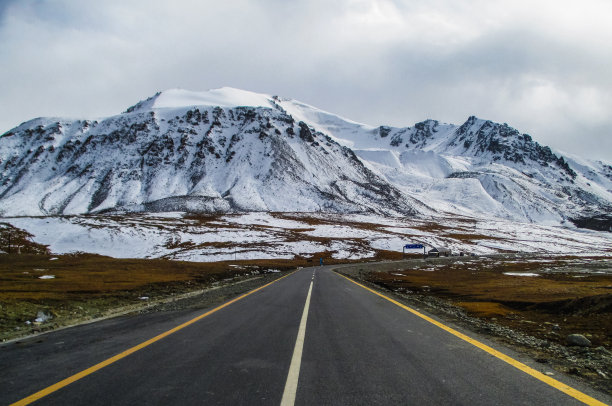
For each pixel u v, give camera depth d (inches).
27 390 175.0
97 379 191.5
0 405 155.9
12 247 3196.4
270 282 1032.8
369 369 211.8
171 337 295.6
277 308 474.6
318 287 843.4
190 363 221.3
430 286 1045.8
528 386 187.3
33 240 3518.7
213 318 392.5
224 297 623.8
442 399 166.9
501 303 682.2
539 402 165.3
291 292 709.9
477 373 207.9
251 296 630.5
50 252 3152.1
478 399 167.6
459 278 1419.8
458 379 196.5
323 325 353.4
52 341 289.1
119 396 167.5
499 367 221.0
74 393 171.0
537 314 553.6
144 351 250.4
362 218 7613.2
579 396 174.2
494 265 2564.0
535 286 1000.2
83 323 398.6
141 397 166.2
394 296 685.3
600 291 806.5
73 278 1080.8
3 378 193.9
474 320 453.7
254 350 254.1
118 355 239.8
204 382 187.2
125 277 1154.0
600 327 419.2
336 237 4542.3
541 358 251.8
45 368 211.8
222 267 1818.4
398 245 4269.2
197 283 1096.8
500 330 370.3
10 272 1306.6
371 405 157.9
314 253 3489.2
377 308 487.5
